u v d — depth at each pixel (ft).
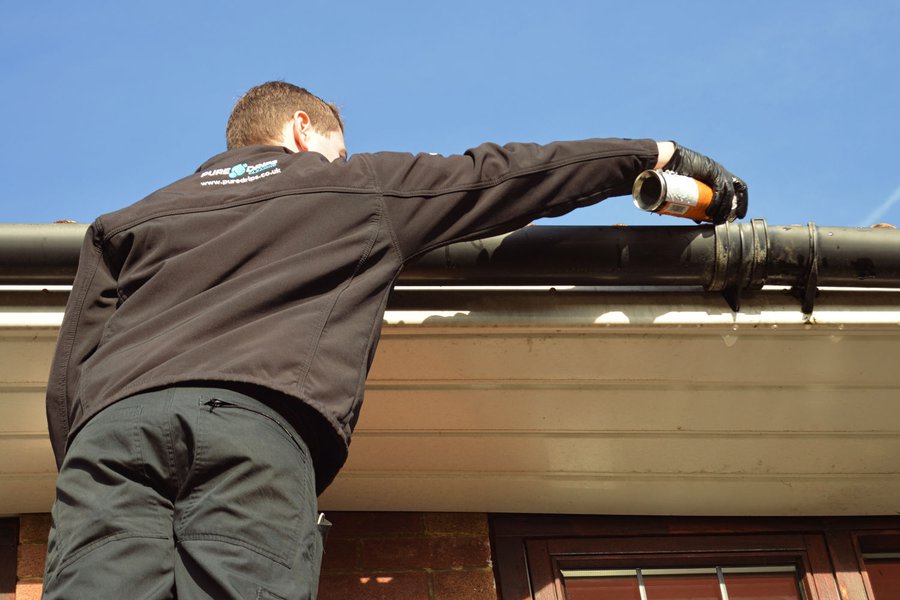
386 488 11.17
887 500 11.82
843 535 12.05
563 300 9.36
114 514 5.90
